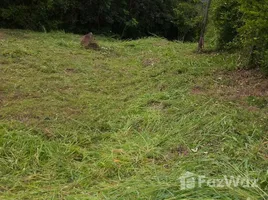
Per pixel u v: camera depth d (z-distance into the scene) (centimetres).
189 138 314
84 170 278
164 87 453
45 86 449
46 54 589
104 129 353
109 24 1148
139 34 1255
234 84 437
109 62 589
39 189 253
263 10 392
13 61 533
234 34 586
